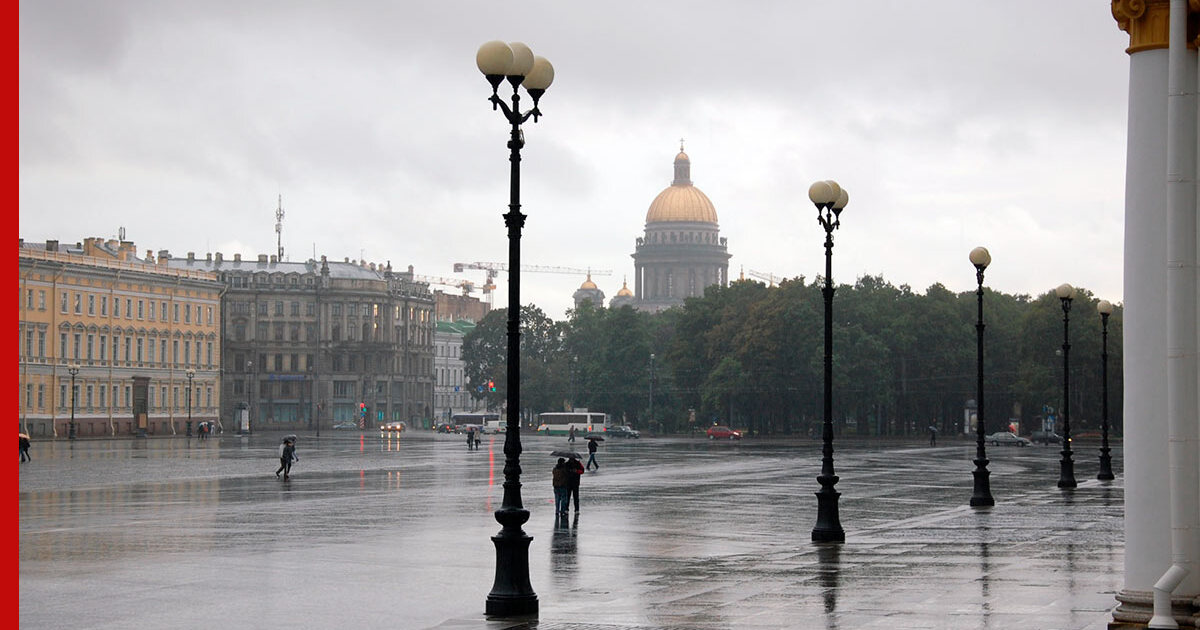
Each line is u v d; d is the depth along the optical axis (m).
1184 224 18.66
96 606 24.34
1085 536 36.53
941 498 54.50
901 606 22.67
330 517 44.72
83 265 161.75
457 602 24.81
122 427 169.12
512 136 23.67
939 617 21.36
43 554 33.12
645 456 105.81
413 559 32.12
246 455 103.44
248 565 30.81
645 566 30.34
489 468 83.00
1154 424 19.44
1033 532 38.00
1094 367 157.75
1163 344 19.38
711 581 26.83
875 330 177.12
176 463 88.44
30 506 49.84
